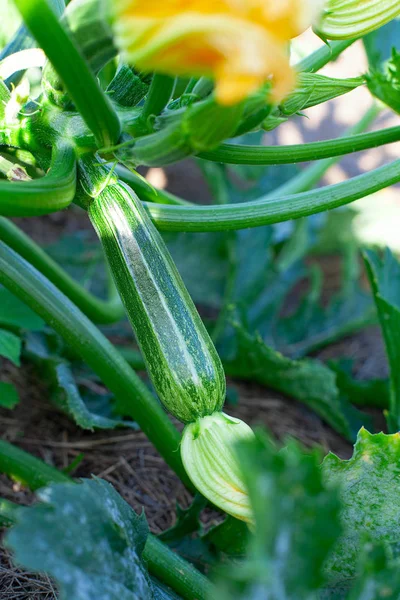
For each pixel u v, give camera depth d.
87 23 0.69
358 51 2.01
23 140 0.79
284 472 0.58
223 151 0.78
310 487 0.58
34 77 1.09
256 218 0.82
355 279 1.39
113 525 0.69
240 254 1.31
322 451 1.14
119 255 0.77
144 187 0.94
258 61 0.58
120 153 0.72
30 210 0.69
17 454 0.91
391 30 1.14
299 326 1.36
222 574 0.58
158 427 0.89
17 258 0.88
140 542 0.74
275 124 0.76
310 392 1.13
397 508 0.78
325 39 0.79
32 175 0.83
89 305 1.08
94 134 0.71
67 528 0.64
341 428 1.14
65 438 1.05
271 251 1.43
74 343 0.88
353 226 1.48
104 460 1.03
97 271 1.36
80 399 1.01
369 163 1.86
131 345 1.27
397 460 0.77
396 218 1.59
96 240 1.48
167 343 0.75
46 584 0.85
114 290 1.17
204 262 1.36
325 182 1.78
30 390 1.09
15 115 0.78
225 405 1.18
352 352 1.39
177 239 1.33
